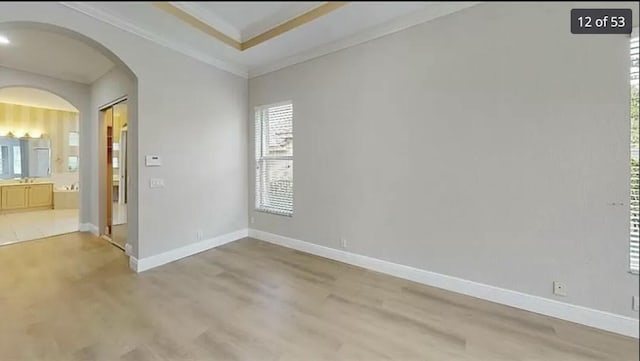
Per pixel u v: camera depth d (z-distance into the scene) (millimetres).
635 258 1987
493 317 2279
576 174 2125
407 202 2982
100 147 4758
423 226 2885
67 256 3760
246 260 3596
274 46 2244
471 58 2506
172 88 3488
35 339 1989
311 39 1925
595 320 2100
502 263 2459
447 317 2287
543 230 2268
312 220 3818
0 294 2658
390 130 3059
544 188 2248
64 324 2178
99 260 3607
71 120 7980
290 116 4082
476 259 2590
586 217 2107
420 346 1942
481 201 2537
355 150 3352
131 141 3334
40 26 2432
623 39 1940
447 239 2742
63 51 3676
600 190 2053
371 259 3281
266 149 4402
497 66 2383
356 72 3297
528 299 2350
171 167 3520
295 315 2330
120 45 2953
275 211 4281
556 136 2182
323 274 3164
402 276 3045
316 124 3713
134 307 2439
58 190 7574
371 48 3158
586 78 2053
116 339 2000
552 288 2252
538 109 2234
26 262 3527
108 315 2311
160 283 2926
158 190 3396
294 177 4004
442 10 2531
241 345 1947
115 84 4137
